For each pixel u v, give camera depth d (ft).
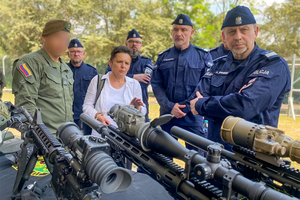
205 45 29.94
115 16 39.37
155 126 4.34
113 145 5.70
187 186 3.61
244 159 4.09
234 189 2.95
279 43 25.39
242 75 6.65
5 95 33.47
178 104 10.47
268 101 6.07
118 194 5.68
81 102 14.20
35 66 7.91
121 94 8.73
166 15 37.76
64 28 8.11
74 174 3.81
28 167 5.19
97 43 35.65
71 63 14.64
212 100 6.60
